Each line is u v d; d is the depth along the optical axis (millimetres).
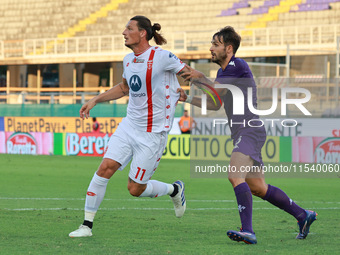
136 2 102938
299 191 31094
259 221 19172
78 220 19000
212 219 19688
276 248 14117
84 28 103938
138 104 15734
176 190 17703
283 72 74812
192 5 97500
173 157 52594
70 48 99062
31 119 59375
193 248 14078
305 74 75250
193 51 82375
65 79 93438
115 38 97250
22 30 108812
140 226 17906
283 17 89625
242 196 14586
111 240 15250
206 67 69750
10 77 97062
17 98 70500
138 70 15523
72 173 40375
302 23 87875
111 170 15734
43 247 14102
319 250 13859
